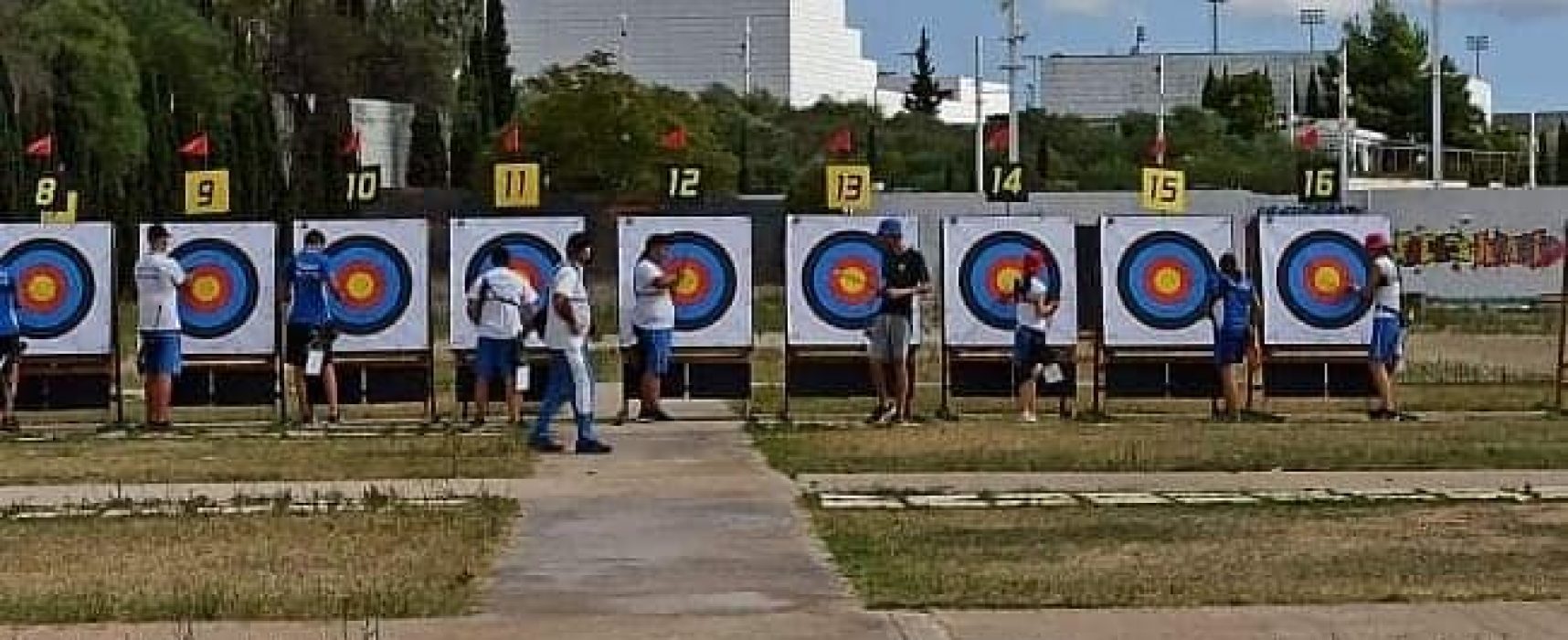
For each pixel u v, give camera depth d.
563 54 131.50
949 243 22.94
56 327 22.16
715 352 22.72
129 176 57.19
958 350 22.77
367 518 14.44
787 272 22.67
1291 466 17.64
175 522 14.32
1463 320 49.12
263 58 76.12
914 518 14.49
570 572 12.20
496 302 21.14
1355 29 112.44
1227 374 22.48
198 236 22.41
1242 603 11.04
